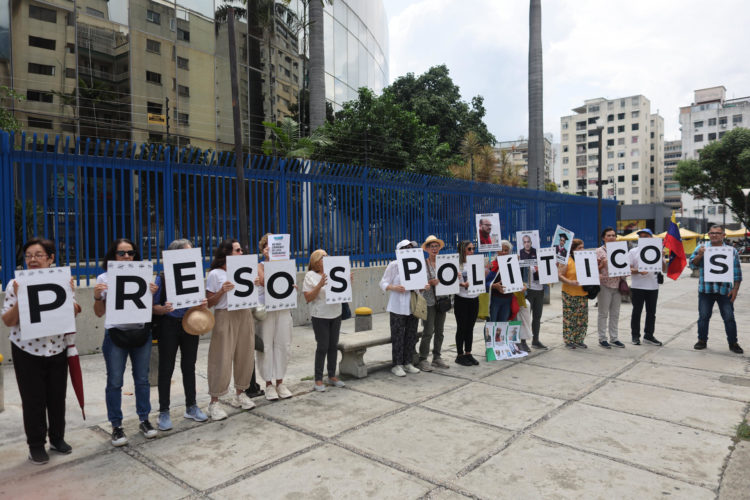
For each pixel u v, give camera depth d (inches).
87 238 264.2
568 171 3973.9
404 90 1131.9
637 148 3631.9
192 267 171.0
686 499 123.6
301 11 861.8
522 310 283.7
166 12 622.8
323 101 726.5
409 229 442.3
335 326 217.3
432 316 248.5
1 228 240.1
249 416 184.2
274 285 197.9
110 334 156.5
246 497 125.8
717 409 189.0
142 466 143.6
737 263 277.9
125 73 585.0
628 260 289.7
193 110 656.4
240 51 725.3
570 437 162.9
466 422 176.7
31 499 125.1
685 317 405.1
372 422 177.0
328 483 132.6
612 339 299.7
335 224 385.7
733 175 1813.5
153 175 287.9
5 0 494.3
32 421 143.8
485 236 290.4
